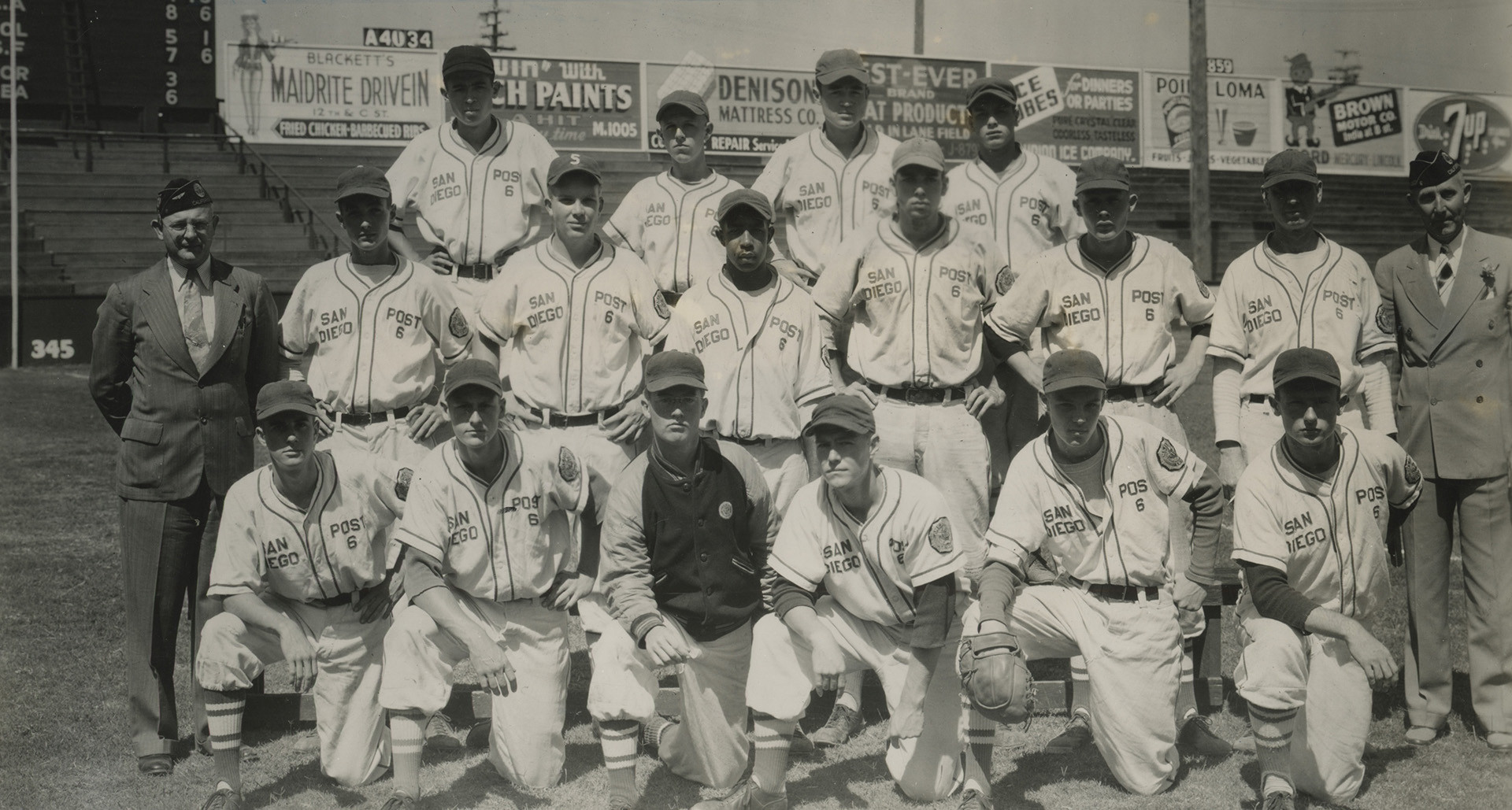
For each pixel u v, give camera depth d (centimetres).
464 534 425
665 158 1842
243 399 482
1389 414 502
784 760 398
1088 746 462
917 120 1852
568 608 443
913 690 399
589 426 503
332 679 434
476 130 603
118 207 1802
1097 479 425
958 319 524
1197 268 1062
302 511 428
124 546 464
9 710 502
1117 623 420
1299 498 425
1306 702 411
